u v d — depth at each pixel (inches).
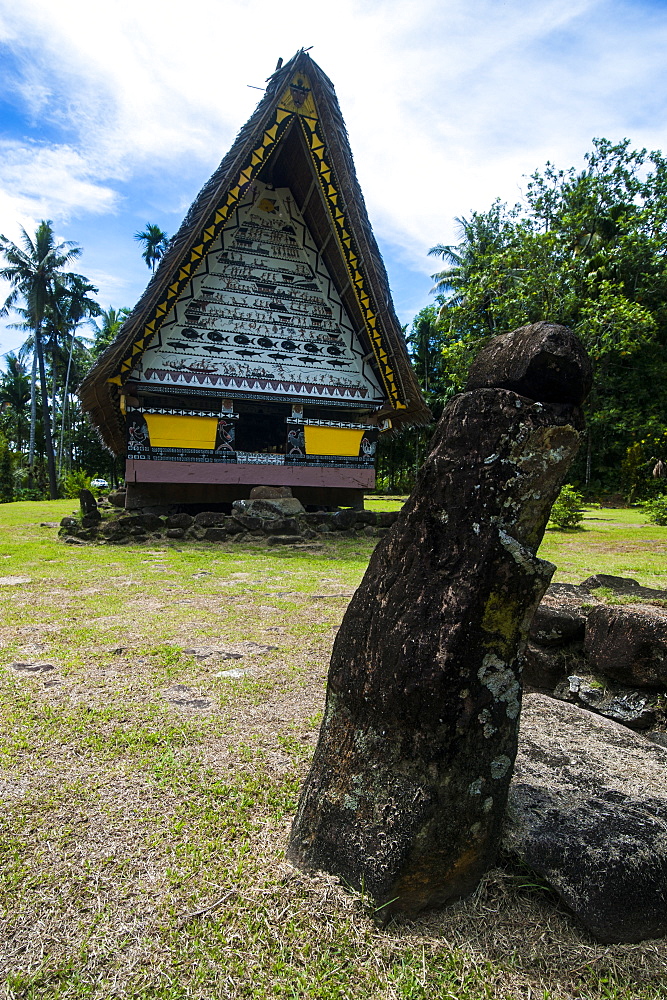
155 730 116.7
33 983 58.7
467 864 68.1
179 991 57.9
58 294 1343.5
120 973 60.0
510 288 921.5
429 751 64.0
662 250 1056.2
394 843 65.1
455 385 1083.9
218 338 509.7
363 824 68.3
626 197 1072.8
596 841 69.0
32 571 296.0
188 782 97.8
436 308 1432.1
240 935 64.4
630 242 1003.3
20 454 1539.1
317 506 552.4
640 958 62.9
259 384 517.3
